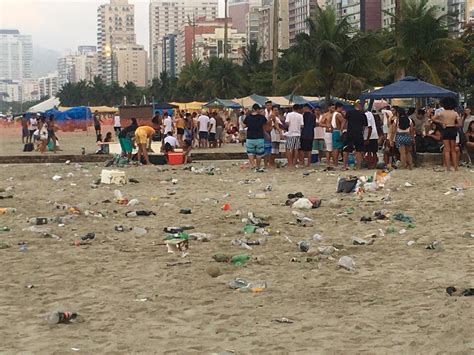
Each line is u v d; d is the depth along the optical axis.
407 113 22.44
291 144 21.42
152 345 5.50
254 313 6.38
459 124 19.67
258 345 5.45
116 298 6.96
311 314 6.31
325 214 12.23
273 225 11.20
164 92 116.00
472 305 6.33
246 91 77.69
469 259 8.43
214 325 6.03
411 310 6.32
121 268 8.28
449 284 7.26
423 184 16.19
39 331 5.90
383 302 6.65
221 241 9.91
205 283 7.54
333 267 8.20
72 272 8.09
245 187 16.44
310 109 22.17
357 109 20.45
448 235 10.00
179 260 8.66
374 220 11.42
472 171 19.05
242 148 32.56
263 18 194.88
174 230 10.60
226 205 13.14
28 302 6.84
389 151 21.03
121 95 148.88
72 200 14.64
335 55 41.06
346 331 5.76
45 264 8.53
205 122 33.06
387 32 67.25
